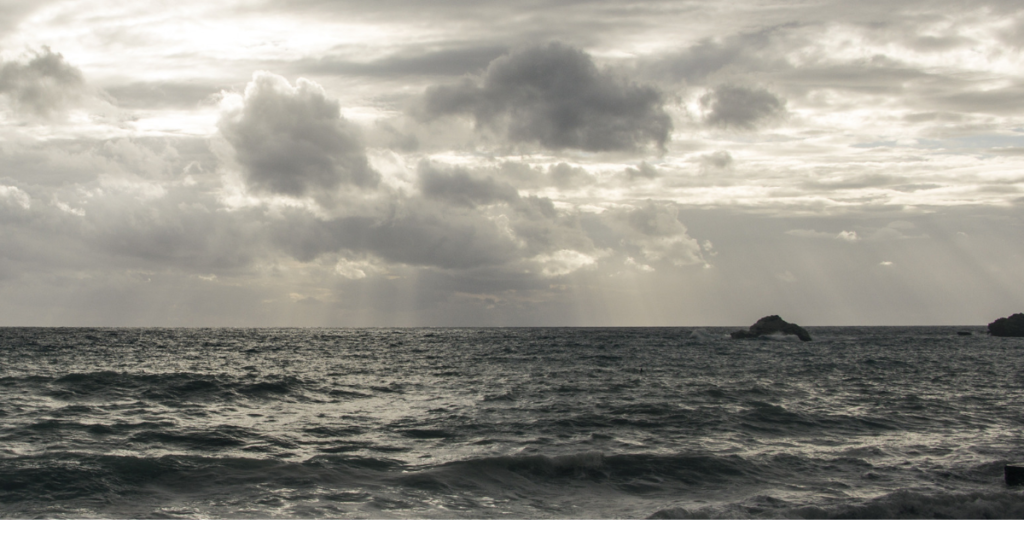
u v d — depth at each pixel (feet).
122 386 105.50
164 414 80.79
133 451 57.82
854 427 74.43
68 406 85.87
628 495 47.83
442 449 61.36
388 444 63.52
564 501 46.24
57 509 42.09
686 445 63.77
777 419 78.28
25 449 57.57
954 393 109.60
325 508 43.45
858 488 49.37
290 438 65.72
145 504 43.39
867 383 126.52
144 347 290.76
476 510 43.98
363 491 47.01
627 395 102.83
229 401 94.38
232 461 53.26
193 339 410.52
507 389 113.39
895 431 72.54
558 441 65.36
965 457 59.57
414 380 131.85
